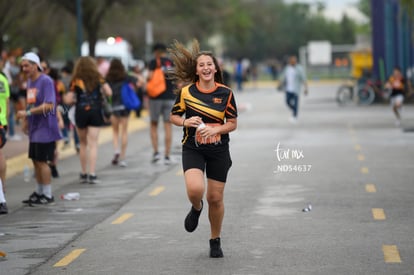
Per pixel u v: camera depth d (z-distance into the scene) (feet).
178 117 70.74
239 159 140.46
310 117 239.30
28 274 67.92
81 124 117.19
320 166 128.77
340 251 72.38
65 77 162.91
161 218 90.12
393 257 69.77
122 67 138.31
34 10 289.53
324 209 92.48
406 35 301.22
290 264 68.28
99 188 113.70
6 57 176.76
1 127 97.19
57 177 125.39
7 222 90.79
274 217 88.58
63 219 91.71
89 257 73.05
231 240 77.87
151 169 132.98
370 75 310.04
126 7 321.73
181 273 66.33
